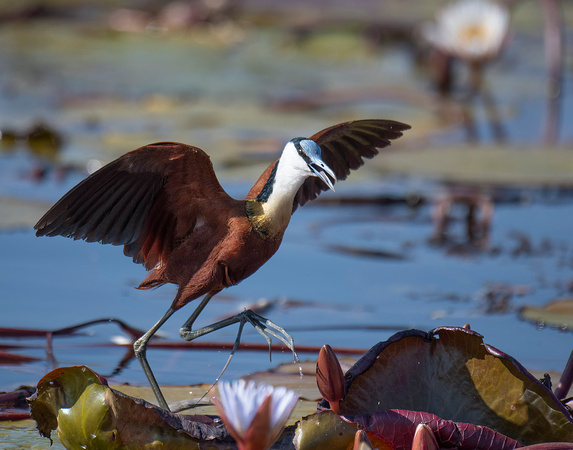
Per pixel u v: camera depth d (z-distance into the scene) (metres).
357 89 20.62
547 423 5.54
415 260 11.52
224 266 6.47
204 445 5.21
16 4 26.55
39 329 8.46
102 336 8.39
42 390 5.43
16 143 16.12
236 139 17.00
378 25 27.03
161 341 8.26
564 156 16.03
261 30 27.02
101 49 24.16
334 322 9.02
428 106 20.97
